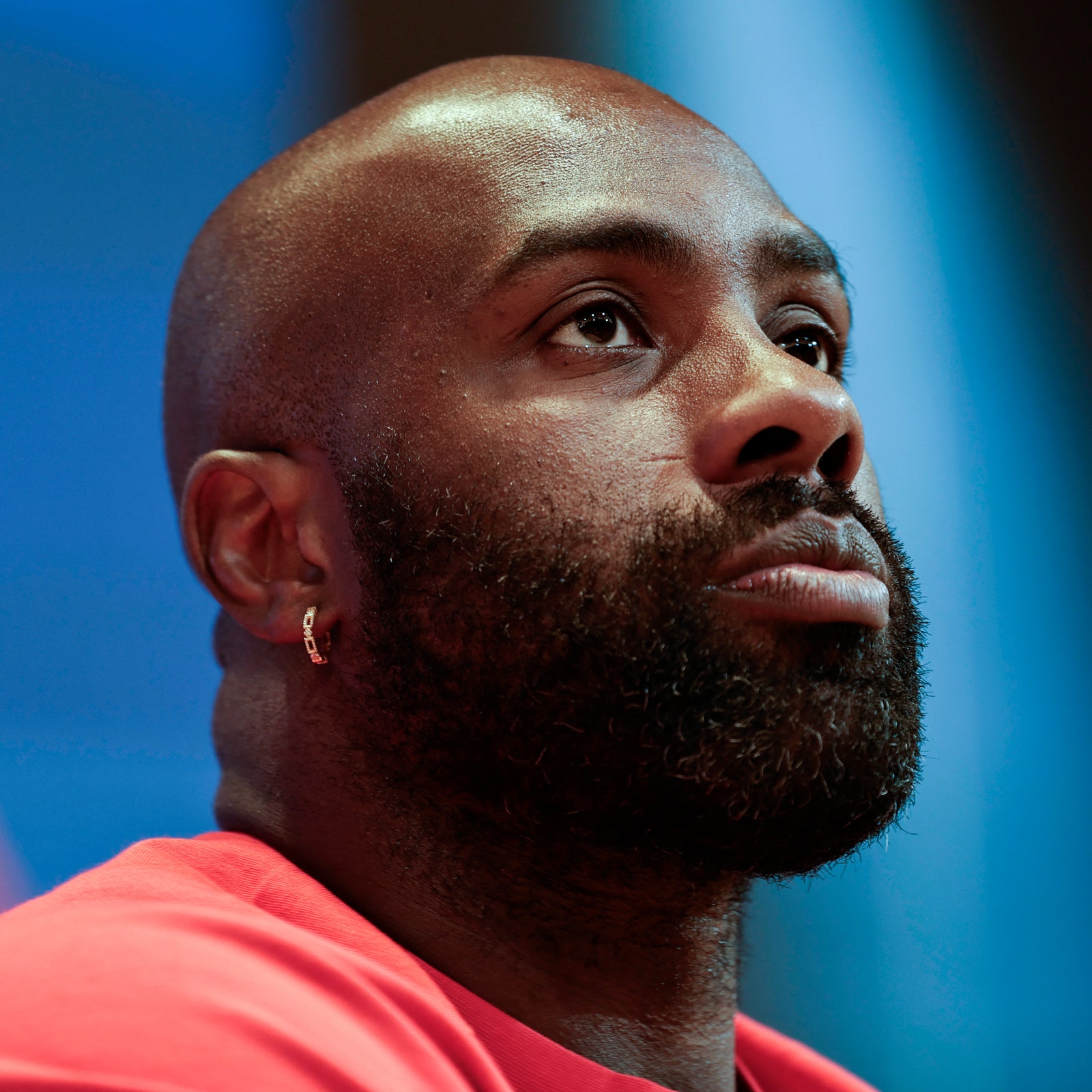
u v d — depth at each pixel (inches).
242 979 74.5
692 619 90.3
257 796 106.3
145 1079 66.4
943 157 258.1
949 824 242.1
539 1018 95.3
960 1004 235.3
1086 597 253.3
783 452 95.0
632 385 100.3
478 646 95.2
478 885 96.8
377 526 101.3
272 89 220.5
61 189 203.5
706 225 106.1
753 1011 229.5
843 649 91.3
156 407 204.8
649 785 90.4
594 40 243.3
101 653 196.2
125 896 84.7
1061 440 257.0
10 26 202.2
